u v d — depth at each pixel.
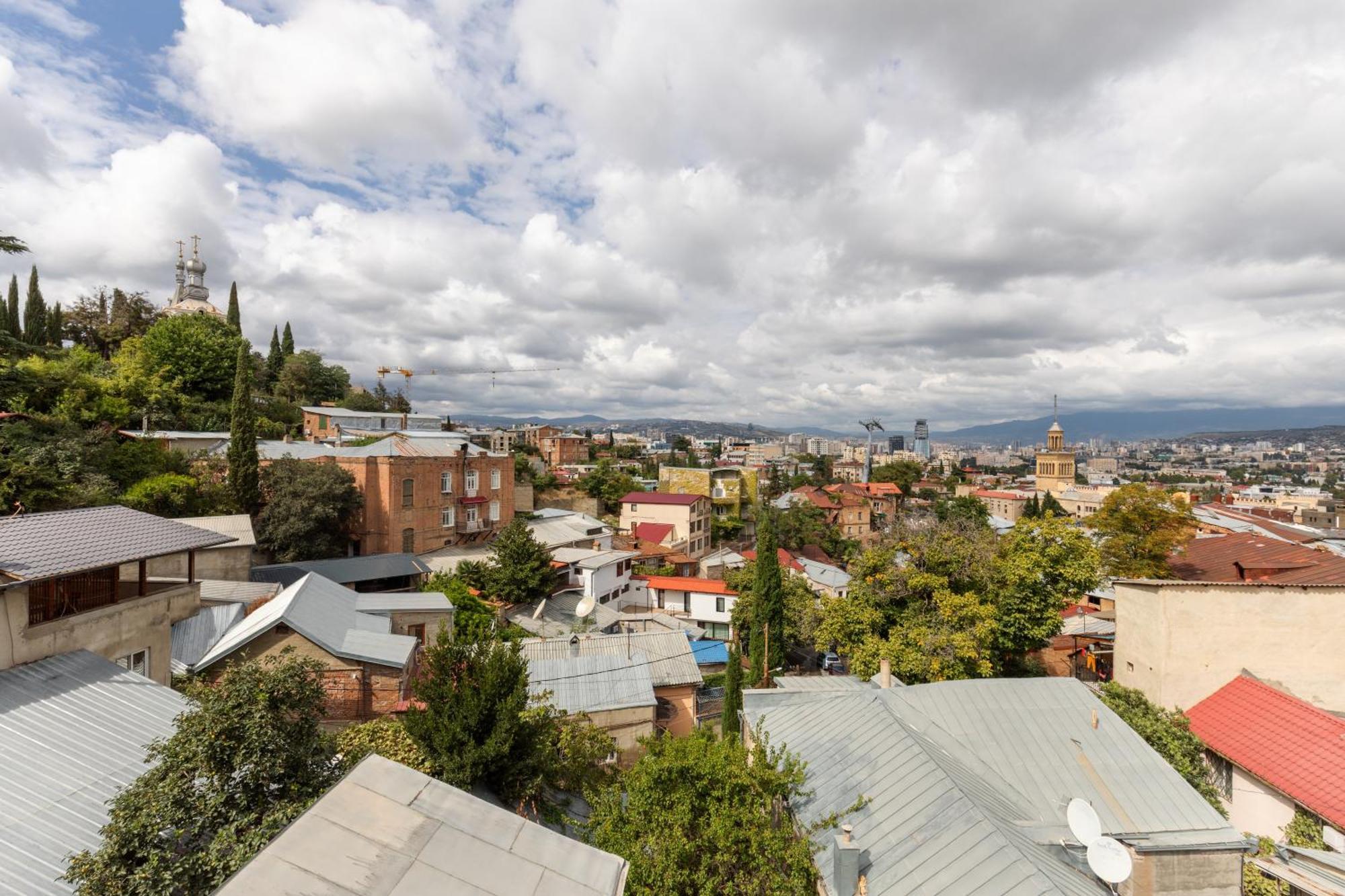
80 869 10.38
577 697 27.25
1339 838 17.53
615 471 122.94
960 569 34.28
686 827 14.44
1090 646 41.59
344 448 58.25
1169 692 25.70
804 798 17.02
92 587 18.52
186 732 11.79
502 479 63.25
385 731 18.30
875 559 35.19
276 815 10.99
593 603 39.62
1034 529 35.59
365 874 7.15
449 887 7.41
